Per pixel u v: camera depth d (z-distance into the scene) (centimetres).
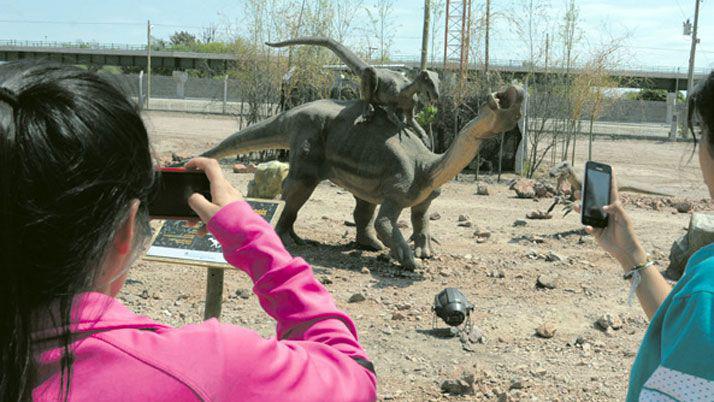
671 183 1980
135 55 7044
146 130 95
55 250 85
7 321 84
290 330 128
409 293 761
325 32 1991
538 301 757
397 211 841
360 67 862
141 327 99
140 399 92
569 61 2064
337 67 1972
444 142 1998
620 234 218
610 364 582
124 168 90
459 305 615
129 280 746
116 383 92
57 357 89
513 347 614
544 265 916
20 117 84
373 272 843
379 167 846
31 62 92
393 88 861
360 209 956
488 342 623
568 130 2062
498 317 695
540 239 1063
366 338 617
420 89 840
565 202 1257
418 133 888
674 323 140
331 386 111
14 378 85
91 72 93
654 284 214
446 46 2422
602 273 885
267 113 2162
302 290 128
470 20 2005
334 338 124
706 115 151
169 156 1911
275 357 106
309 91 1992
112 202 88
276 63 2083
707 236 848
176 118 3809
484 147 1992
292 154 916
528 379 540
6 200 82
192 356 97
